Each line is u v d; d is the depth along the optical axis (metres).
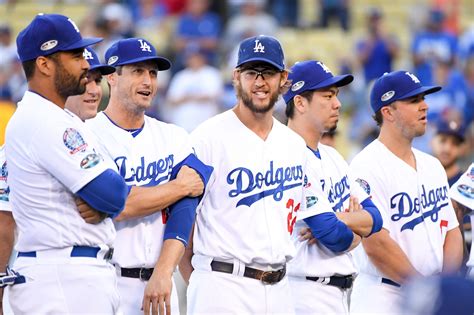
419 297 9.62
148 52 20.06
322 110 21.77
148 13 60.12
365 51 55.50
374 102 23.62
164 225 20.03
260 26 57.22
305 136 21.97
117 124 20.17
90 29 52.06
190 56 51.72
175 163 20.12
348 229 21.14
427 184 23.31
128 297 19.67
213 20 56.34
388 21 66.19
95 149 18.19
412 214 23.00
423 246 22.97
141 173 19.89
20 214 18.06
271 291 20.16
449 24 59.66
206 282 20.00
